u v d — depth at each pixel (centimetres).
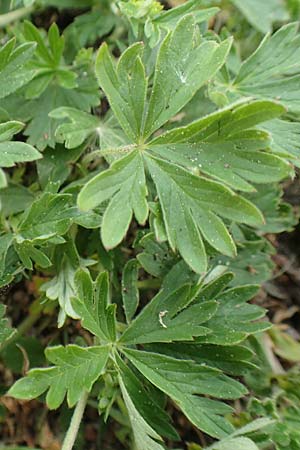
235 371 26
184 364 26
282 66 27
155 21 27
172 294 26
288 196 31
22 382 24
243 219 24
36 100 29
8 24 30
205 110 29
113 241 23
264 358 29
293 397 28
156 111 24
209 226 24
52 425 30
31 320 30
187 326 26
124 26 31
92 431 30
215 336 26
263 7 29
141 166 24
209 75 24
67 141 28
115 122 29
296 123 26
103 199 23
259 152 24
